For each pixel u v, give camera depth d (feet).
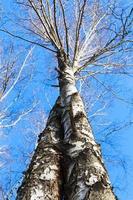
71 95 13.11
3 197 20.39
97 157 9.20
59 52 17.88
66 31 18.67
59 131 11.75
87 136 10.36
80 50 21.02
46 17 19.62
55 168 9.52
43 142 10.93
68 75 15.55
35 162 9.81
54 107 13.34
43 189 8.68
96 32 24.00
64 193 8.88
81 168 8.64
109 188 7.86
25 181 9.11
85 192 7.77
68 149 10.02
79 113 11.71
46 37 22.39
